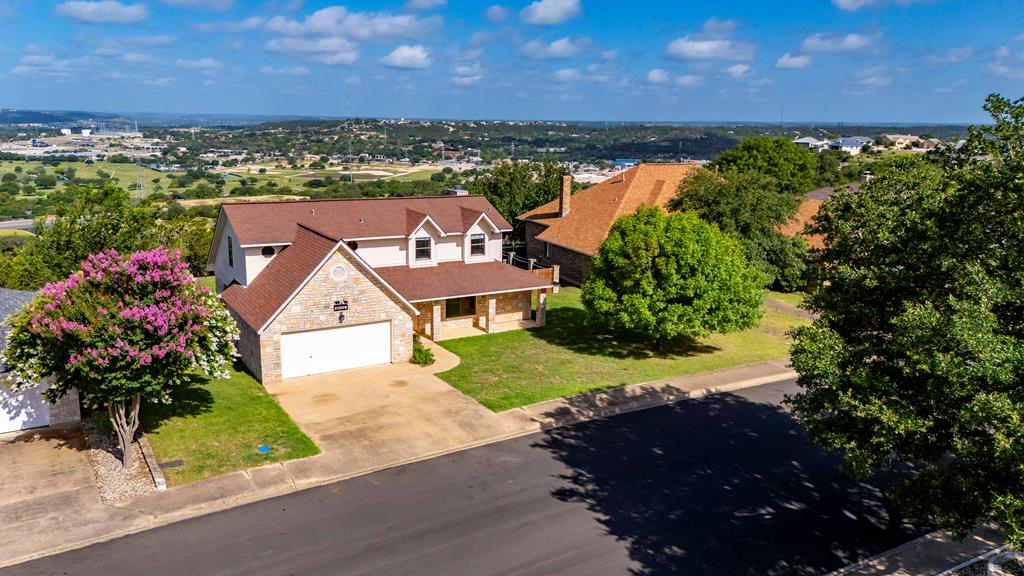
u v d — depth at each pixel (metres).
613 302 29.17
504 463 19.33
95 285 17.83
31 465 18.03
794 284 43.28
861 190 17.31
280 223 30.48
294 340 25.66
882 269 14.03
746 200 38.12
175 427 20.69
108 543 14.79
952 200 13.52
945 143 15.86
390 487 17.72
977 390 11.51
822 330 14.76
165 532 15.27
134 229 37.28
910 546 15.66
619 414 23.42
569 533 15.77
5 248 55.53
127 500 16.45
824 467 19.56
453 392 24.73
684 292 27.98
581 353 30.22
